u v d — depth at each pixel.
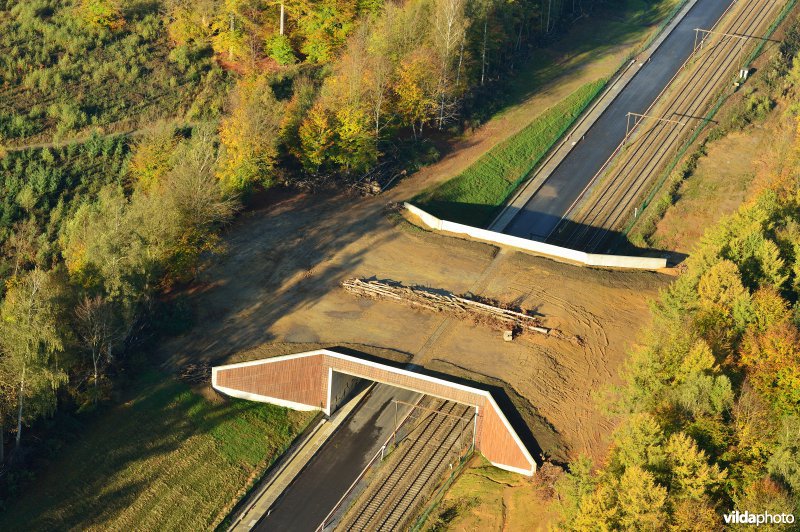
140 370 91.12
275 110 118.19
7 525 76.12
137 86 128.38
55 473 80.50
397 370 88.56
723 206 119.75
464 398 86.69
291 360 90.69
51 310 81.31
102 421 85.75
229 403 90.62
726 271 87.62
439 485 84.06
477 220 119.31
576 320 97.38
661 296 89.69
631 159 130.12
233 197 111.38
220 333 95.56
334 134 120.25
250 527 80.31
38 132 118.81
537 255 108.44
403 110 127.38
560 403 86.94
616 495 68.00
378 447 89.25
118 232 91.44
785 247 98.06
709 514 65.94
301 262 105.75
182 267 99.81
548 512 77.25
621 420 82.88
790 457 68.62
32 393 79.69
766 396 77.81
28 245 106.06
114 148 118.50
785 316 83.56
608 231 117.81
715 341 81.69
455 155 128.50
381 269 104.88
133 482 81.56
